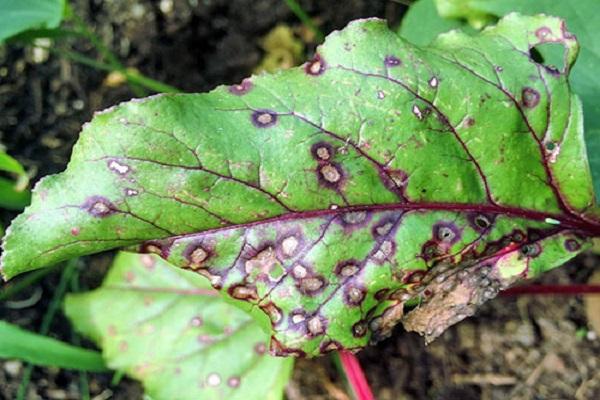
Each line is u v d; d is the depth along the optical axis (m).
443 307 0.30
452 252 0.29
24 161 0.40
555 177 0.30
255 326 0.35
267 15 0.40
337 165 0.28
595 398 0.37
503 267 0.30
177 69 0.40
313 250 0.29
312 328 0.29
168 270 0.36
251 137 0.28
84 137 0.27
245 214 0.28
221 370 0.35
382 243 0.29
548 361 0.37
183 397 0.35
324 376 0.38
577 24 0.32
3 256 0.28
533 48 0.31
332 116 0.28
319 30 0.40
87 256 0.39
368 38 0.28
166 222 0.28
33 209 0.28
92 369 0.35
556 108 0.29
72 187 0.28
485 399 0.37
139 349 0.35
